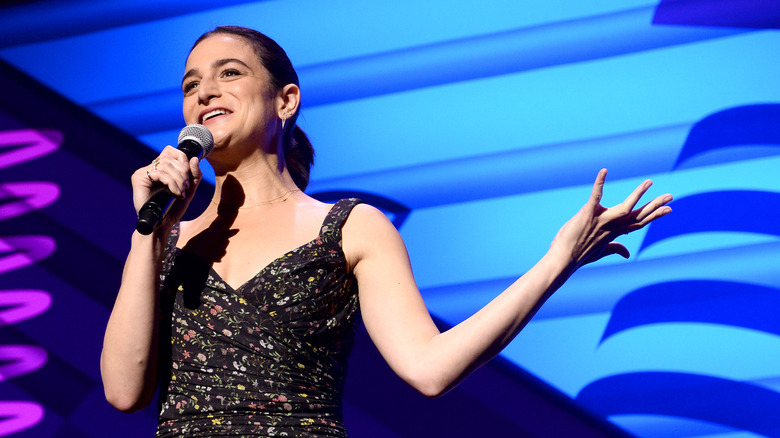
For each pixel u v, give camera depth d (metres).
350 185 8.35
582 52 8.24
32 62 9.63
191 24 9.40
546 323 7.80
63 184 9.20
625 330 7.65
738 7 8.09
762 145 7.76
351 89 8.64
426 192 8.20
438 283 7.93
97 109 9.37
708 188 7.75
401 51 8.66
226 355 3.98
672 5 8.21
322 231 4.23
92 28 9.63
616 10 8.30
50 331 8.77
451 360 3.59
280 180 4.77
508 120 8.23
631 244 7.80
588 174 7.93
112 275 8.88
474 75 8.42
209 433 3.87
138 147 9.18
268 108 4.79
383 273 4.12
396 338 3.82
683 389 7.46
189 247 4.37
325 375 4.11
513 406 7.75
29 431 8.49
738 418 7.33
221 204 4.68
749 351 7.43
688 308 7.58
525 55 8.36
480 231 8.00
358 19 8.85
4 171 9.27
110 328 4.09
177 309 4.15
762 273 7.53
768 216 7.62
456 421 7.86
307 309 4.05
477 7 8.60
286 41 8.95
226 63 4.75
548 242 7.85
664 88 8.01
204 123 4.70
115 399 4.05
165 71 9.35
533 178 8.03
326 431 3.96
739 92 7.90
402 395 8.02
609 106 8.06
